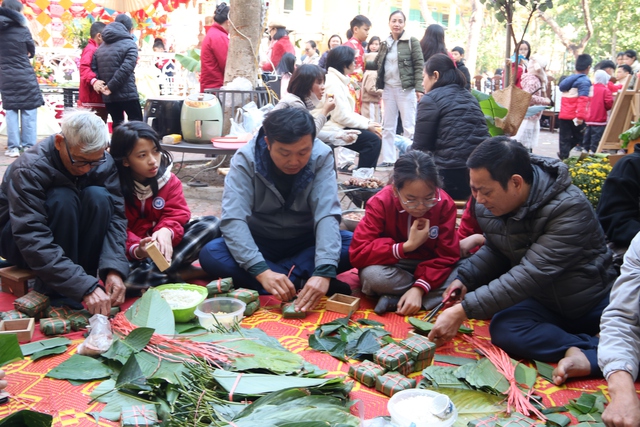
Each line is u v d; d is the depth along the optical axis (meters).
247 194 3.26
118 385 2.21
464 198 4.84
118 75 6.87
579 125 8.98
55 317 2.88
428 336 2.72
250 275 3.28
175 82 11.09
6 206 3.04
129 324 2.62
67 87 9.29
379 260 3.22
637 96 5.93
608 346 2.05
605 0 22.41
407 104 7.36
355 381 2.43
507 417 2.14
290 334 2.88
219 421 1.90
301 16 26.19
